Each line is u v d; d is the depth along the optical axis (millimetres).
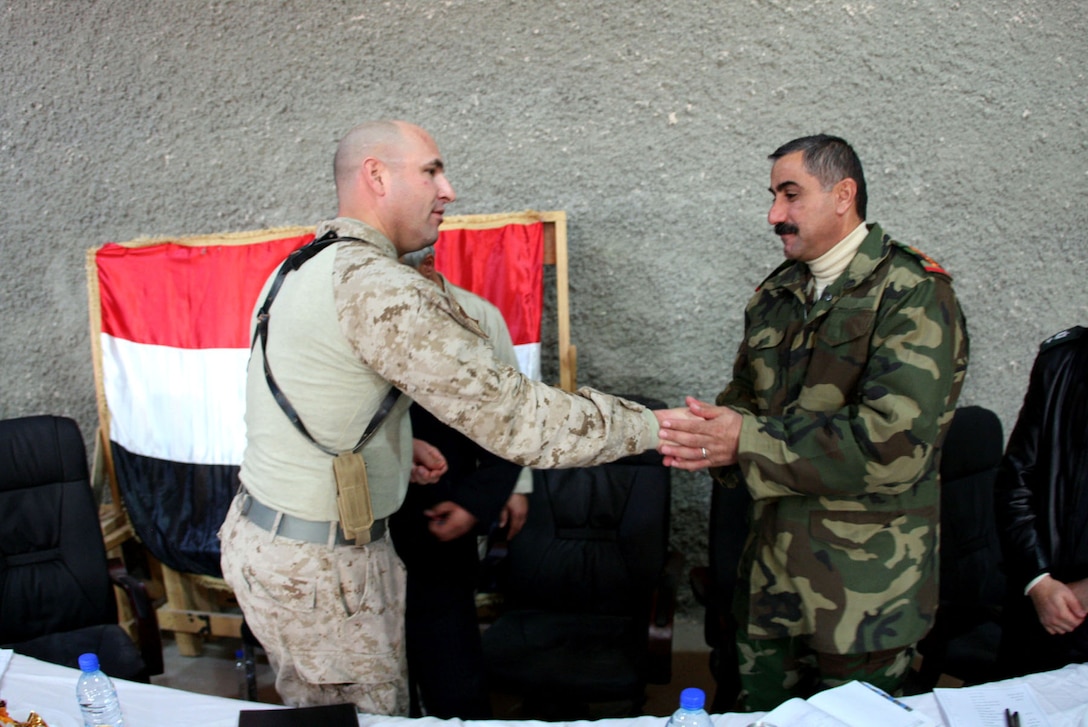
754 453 1390
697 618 2568
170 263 2283
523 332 2223
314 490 1278
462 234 2211
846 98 2221
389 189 1336
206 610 2514
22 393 2740
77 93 2496
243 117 2436
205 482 2301
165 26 2408
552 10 2248
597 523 2090
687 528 2539
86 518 2021
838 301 1424
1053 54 2168
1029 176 2246
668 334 2402
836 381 1422
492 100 2324
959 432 2002
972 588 2018
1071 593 1441
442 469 1554
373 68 2350
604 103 2287
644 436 1375
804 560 1456
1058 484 1504
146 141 2498
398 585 1407
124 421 2346
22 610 1960
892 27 2174
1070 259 2301
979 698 1194
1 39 2494
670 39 2230
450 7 2283
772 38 2203
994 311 2336
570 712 1975
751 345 1603
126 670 1854
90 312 2340
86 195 2564
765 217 2299
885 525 1428
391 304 1182
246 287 2254
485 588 2287
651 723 1193
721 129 2268
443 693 1677
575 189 2348
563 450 1271
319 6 2330
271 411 1293
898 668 1489
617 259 2371
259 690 2285
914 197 2270
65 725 1184
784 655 1587
